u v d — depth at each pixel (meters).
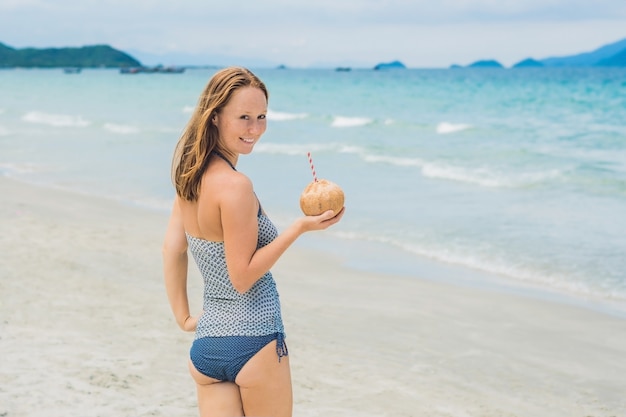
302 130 29.06
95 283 7.51
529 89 55.19
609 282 8.46
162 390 4.67
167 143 24.72
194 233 2.62
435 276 8.79
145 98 56.31
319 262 9.49
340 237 10.91
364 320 6.96
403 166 18.34
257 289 2.60
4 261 8.16
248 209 2.47
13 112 39.72
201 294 7.56
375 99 49.06
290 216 12.33
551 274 8.80
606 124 26.28
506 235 10.77
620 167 16.77
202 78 120.75
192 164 2.54
